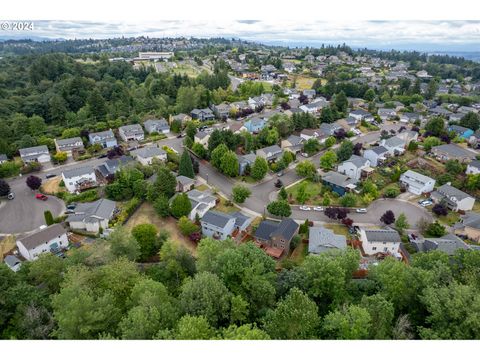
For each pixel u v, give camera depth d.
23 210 53.09
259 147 77.75
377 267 31.75
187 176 61.72
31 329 23.98
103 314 23.84
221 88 121.38
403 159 74.75
